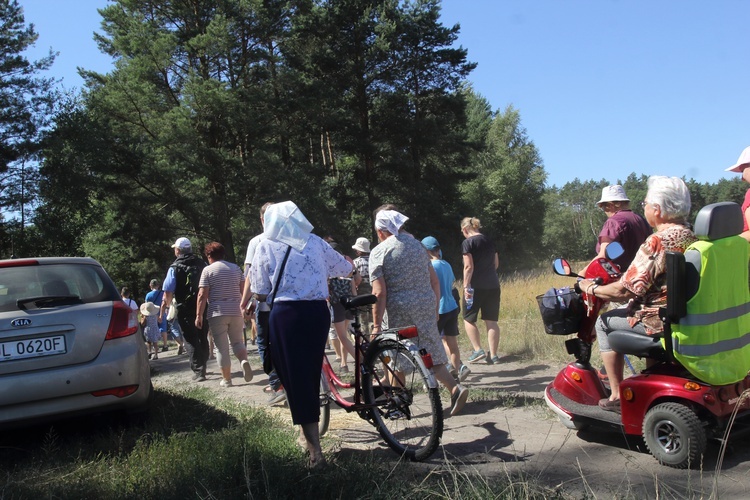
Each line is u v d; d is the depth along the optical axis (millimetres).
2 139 34531
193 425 5480
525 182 57562
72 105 35312
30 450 5070
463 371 6879
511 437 4648
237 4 34844
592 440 4477
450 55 42438
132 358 5270
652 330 3979
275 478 3623
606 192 5695
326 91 37500
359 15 40281
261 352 6297
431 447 4074
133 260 38094
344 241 37594
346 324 8055
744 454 4008
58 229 34562
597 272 4504
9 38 35188
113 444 4957
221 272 7656
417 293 5246
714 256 3697
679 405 3795
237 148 37375
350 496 3406
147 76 34188
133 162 33125
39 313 4980
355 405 4578
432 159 44656
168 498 3545
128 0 34531
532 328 9336
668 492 3412
